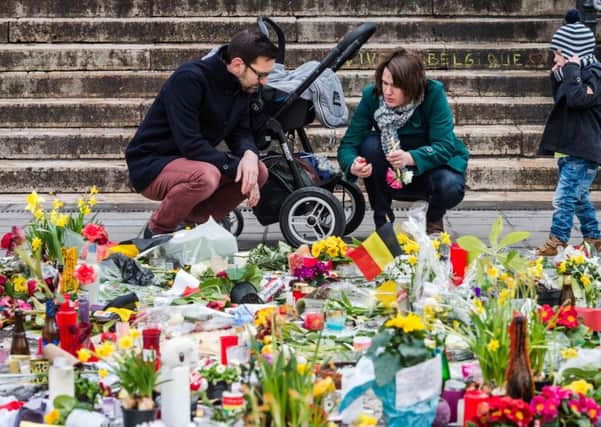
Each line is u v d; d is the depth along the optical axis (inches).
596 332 228.4
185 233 282.7
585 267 249.9
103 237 272.1
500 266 247.1
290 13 510.6
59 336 210.8
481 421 167.2
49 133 464.1
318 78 336.5
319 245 274.2
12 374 199.6
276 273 284.8
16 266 246.4
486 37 506.0
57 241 262.7
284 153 336.8
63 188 448.5
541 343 188.1
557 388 171.0
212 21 502.9
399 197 333.1
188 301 249.0
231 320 231.9
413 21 505.4
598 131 326.0
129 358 176.1
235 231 365.4
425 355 168.4
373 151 325.7
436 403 172.4
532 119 478.9
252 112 325.7
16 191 447.5
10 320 233.1
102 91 487.2
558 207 327.9
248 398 164.2
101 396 183.8
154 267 281.6
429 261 228.1
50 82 486.3
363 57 494.6
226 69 302.0
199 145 300.4
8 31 503.8
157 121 308.0
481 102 478.0
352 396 171.2
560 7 512.7
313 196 335.3
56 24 503.5
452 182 321.4
